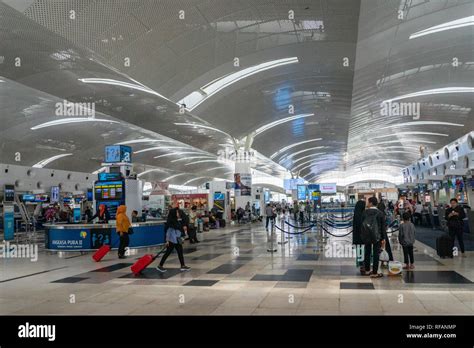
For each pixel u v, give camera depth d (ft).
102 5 37.78
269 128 127.44
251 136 127.24
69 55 56.03
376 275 30.66
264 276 32.50
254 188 142.61
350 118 123.03
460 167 84.38
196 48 52.75
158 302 24.54
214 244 59.98
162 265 35.70
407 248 34.09
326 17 50.49
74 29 39.68
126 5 39.14
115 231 53.16
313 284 28.81
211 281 30.89
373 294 25.18
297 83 81.87
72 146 136.98
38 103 92.38
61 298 26.25
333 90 89.04
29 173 135.85
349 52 63.31
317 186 141.69
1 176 124.06
